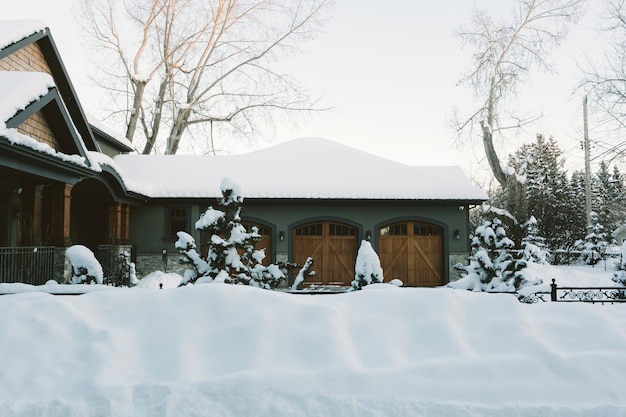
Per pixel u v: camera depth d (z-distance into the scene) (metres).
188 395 4.04
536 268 17.19
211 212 8.69
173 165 19.77
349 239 17.56
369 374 4.35
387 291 5.93
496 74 27.59
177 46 27.50
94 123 17.80
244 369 4.54
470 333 5.25
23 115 9.29
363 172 18.86
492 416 3.93
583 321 5.50
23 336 4.77
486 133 27.11
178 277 16.48
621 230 35.50
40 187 11.98
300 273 8.89
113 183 14.25
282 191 17.17
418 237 17.67
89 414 3.83
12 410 3.84
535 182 34.12
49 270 10.96
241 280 8.42
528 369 4.50
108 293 5.63
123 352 4.65
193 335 5.00
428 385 4.28
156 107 28.25
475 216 31.16
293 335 4.99
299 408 3.98
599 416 3.93
